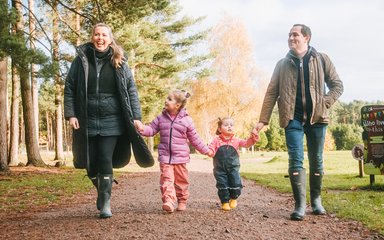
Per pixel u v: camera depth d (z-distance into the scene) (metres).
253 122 37.78
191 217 4.60
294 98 4.82
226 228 4.06
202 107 36.91
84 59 4.60
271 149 70.75
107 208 4.63
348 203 5.53
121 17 14.35
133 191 8.27
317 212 4.82
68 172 15.33
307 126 4.90
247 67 36.69
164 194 4.93
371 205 5.41
